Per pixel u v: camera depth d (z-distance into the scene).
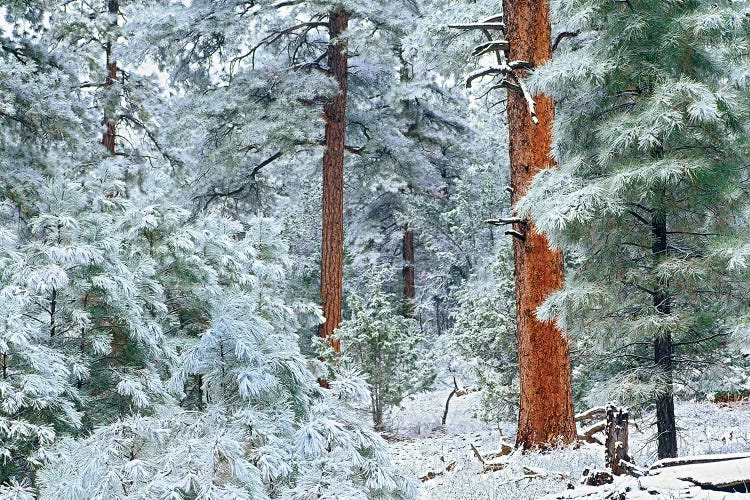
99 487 3.58
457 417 18.42
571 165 8.98
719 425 12.02
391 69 21.78
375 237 27.73
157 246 8.37
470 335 14.63
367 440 4.18
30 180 13.65
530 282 10.98
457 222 24.22
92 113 18.80
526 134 11.12
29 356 5.56
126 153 22.03
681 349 9.00
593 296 8.45
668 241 8.98
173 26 18.39
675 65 8.50
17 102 14.73
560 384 10.85
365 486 4.04
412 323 17.20
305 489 3.71
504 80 10.88
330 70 20.42
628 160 8.37
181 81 20.95
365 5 18.05
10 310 5.66
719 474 4.64
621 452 5.36
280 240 10.44
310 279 20.08
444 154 26.56
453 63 15.14
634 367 9.17
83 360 6.38
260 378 4.12
